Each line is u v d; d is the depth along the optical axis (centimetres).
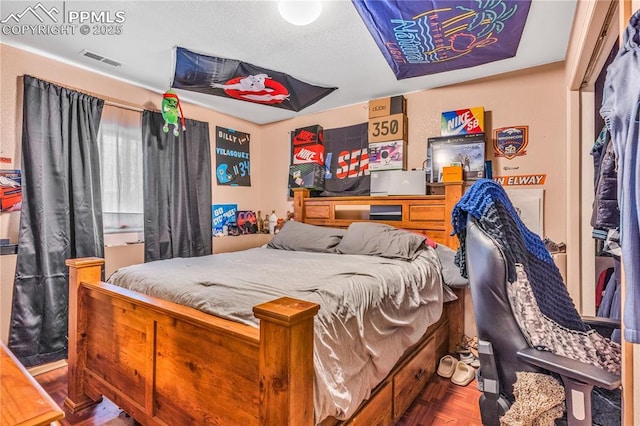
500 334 105
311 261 227
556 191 248
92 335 180
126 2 181
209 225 347
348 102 341
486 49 224
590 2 150
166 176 310
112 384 166
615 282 164
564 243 238
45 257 233
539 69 254
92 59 246
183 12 190
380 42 215
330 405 110
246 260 234
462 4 172
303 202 359
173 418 135
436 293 222
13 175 225
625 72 79
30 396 66
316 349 113
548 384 97
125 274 185
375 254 251
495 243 109
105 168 275
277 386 95
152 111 302
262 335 99
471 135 268
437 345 230
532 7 181
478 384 111
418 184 287
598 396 113
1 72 221
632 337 74
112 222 279
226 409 116
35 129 231
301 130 365
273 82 284
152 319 145
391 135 307
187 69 253
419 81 286
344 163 352
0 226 221
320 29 207
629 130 75
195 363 127
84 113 256
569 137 224
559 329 117
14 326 222
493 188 127
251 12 190
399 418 174
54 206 239
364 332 142
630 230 74
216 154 365
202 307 135
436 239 274
